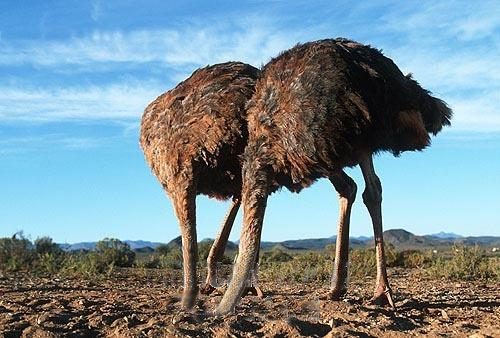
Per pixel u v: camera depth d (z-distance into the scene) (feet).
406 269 61.21
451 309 26.17
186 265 24.97
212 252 28.66
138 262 67.51
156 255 84.43
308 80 21.95
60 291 33.30
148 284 41.50
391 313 24.03
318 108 21.79
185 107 24.75
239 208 28.04
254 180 23.34
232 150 24.34
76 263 55.93
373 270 50.49
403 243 280.10
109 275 49.06
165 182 25.70
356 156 22.99
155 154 25.73
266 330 20.84
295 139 22.34
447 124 25.17
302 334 20.44
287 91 22.39
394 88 22.52
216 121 24.00
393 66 22.95
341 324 21.49
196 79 24.98
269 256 79.87
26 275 49.01
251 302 26.73
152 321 21.38
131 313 23.34
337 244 26.40
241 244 23.39
